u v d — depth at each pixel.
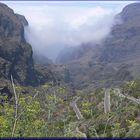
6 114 48.19
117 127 33.41
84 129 28.50
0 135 42.00
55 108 36.56
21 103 47.50
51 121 33.97
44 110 46.31
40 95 47.50
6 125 44.16
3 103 53.28
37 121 44.22
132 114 105.12
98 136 26.05
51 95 40.00
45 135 31.70
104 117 80.81
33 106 47.12
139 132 27.94
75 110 145.50
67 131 28.27
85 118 95.44
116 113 44.84
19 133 42.44
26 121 46.41
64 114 38.19
